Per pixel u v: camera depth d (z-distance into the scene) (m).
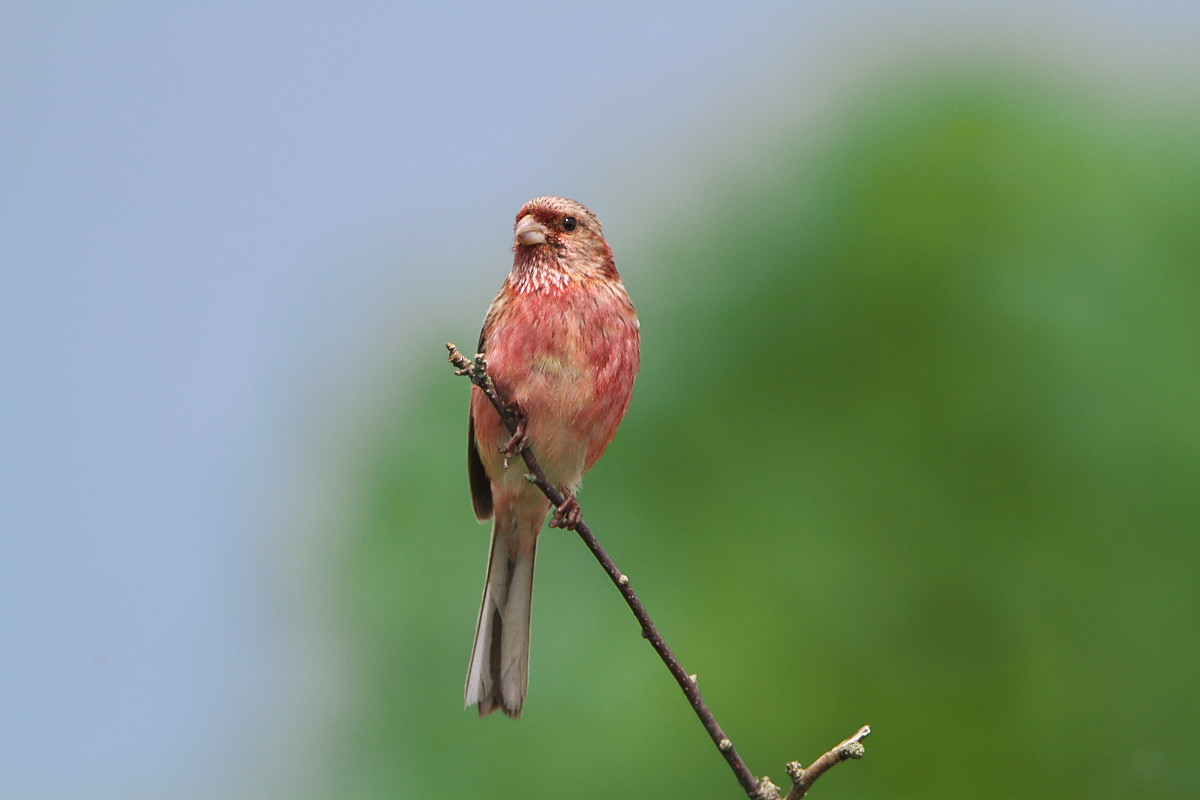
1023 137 14.36
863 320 14.02
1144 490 13.16
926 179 14.23
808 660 13.27
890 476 13.69
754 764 12.86
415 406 13.88
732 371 14.19
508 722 12.65
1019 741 12.96
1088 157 14.33
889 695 13.20
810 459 13.88
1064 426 13.39
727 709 12.94
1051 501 13.30
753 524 13.73
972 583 13.34
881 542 13.58
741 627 13.32
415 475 13.48
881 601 13.44
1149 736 12.82
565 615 13.25
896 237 14.05
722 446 14.00
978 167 14.24
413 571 13.12
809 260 14.27
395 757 12.66
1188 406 13.27
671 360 14.33
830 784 12.91
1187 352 13.48
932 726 13.06
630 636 13.18
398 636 12.98
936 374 13.73
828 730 13.06
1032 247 13.94
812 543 13.62
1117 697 12.95
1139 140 14.54
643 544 13.65
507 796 12.41
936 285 13.93
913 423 13.70
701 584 13.51
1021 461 13.43
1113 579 13.09
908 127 14.54
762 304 14.26
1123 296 13.73
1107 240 13.94
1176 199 14.05
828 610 13.46
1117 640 13.01
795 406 14.07
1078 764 12.86
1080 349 13.53
